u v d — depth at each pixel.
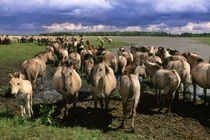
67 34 132.75
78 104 9.05
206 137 6.18
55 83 7.80
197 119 7.53
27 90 6.91
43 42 43.44
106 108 7.53
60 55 18.17
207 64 8.91
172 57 11.52
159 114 7.98
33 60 10.07
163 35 158.88
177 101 9.55
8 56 23.02
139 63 10.42
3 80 12.63
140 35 154.25
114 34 147.38
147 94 10.53
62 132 5.71
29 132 5.51
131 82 6.21
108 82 7.06
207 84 8.64
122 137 5.97
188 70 9.20
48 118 6.51
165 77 7.96
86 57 12.51
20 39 49.31
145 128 6.68
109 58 12.00
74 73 7.78
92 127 6.66
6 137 4.98
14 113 7.34
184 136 6.20
